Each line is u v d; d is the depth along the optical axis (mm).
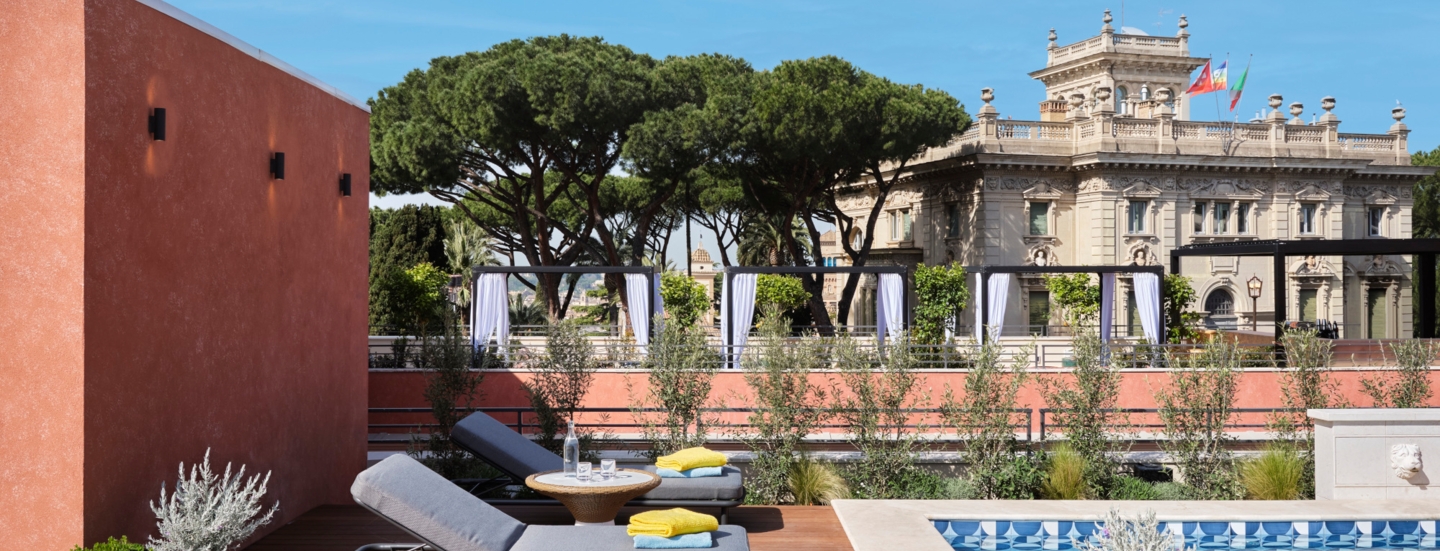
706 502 8281
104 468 5516
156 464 6039
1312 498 10992
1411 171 37625
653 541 6121
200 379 6555
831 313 43969
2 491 5336
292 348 8062
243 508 5715
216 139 6746
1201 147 35500
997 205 34875
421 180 26359
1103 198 34656
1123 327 35000
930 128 29625
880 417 11742
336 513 8352
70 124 5281
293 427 8086
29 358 5312
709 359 12742
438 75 27531
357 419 9633
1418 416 9625
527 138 26719
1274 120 36344
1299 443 12094
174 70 6199
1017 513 8438
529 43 28875
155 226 6000
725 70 29297
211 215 6688
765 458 11086
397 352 17703
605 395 16516
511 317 28109
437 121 26438
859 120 27812
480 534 5938
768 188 31531
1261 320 36469
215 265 6750
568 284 38344
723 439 13109
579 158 28672
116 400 5625
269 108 7594
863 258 32281
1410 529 8562
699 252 60406
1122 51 46125
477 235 34094
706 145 26375
